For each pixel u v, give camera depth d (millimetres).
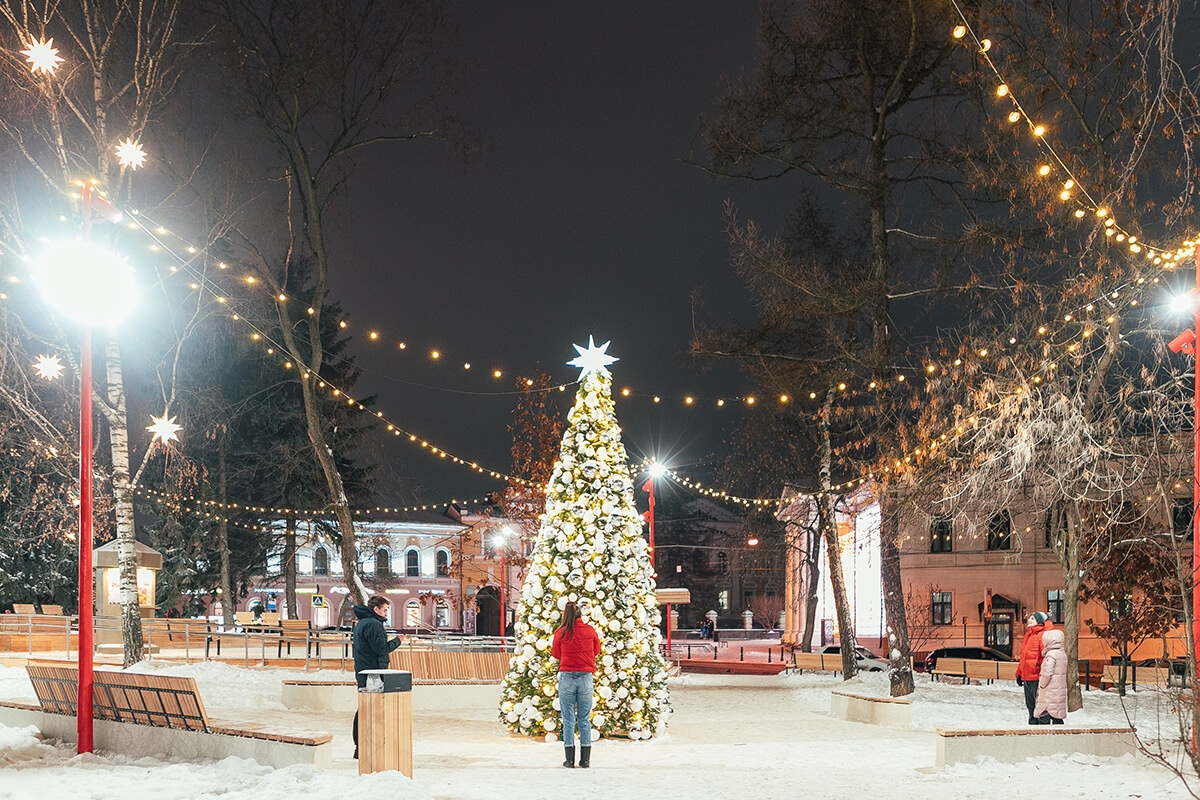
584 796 10391
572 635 12789
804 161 26562
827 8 25812
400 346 25609
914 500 24094
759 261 25703
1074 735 13703
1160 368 20906
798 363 26797
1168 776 11969
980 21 20500
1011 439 21156
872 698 19734
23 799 9227
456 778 11445
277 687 22469
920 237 25828
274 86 28391
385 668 12250
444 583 85125
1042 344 21234
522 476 40656
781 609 86938
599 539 16141
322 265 30000
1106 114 19984
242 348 29078
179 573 55438
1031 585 45719
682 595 36031
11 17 22109
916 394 23469
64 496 44812
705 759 13844
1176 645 33719
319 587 80500
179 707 11992
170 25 23844
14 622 31891
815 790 11203
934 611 49031
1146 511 21312
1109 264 20125
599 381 16859
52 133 22734
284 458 50688
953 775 12414
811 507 47219
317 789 9547
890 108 26250
